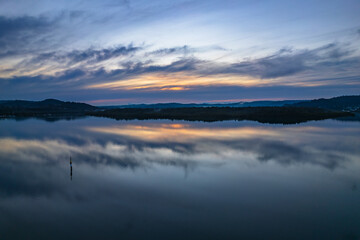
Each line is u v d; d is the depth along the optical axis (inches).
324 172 574.6
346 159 691.4
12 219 362.9
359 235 313.6
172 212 381.7
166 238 313.4
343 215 366.0
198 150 823.1
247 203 410.6
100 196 444.1
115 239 312.7
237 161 676.1
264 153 770.8
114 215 374.0
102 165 648.4
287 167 615.8
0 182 520.4
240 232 324.8
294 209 387.9
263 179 527.5
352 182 505.7
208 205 405.1
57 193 458.9
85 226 343.3
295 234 318.3
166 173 573.0
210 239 310.0
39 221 357.1
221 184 498.9
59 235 322.0
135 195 447.2
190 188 478.9
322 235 315.3
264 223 346.9
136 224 347.6
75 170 604.4
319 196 435.8
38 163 677.3
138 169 607.2
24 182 520.7
